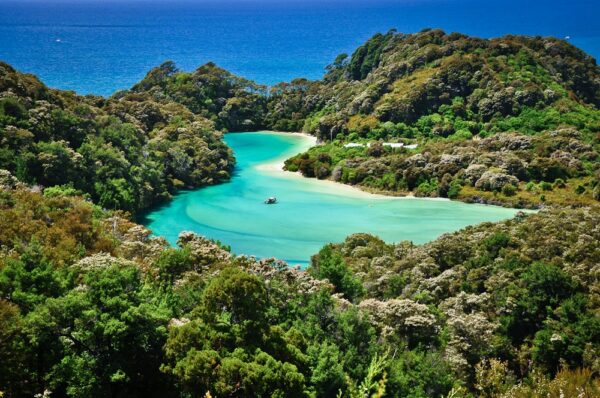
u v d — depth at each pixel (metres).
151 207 105.12
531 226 66.31
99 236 55.19
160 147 122.31
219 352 33.25
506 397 22.89
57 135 99.50
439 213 100.00
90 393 30.36
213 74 190.25
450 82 152.50
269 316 40.50
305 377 34.03
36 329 31.64
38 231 50.16
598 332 45.84
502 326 49.06
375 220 96.38
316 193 114.75
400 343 41.91
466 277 58.12
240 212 101.62
